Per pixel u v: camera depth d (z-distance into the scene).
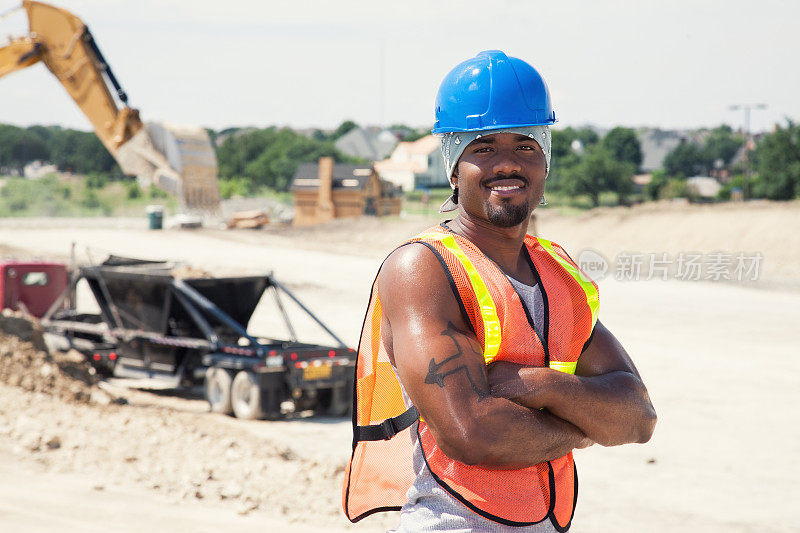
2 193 122.12
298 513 9.09
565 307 2.23
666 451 13.10
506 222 2.13
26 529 7.74
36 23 22.86
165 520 8.40
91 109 22.69
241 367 14.80
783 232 44.53
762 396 17.17
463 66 2.18
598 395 2.08
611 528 9.66
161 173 22.67
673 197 121.12
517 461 2.03
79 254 46.53
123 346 17.45
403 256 2.12
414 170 145.38
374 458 2.32
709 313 29.16
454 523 2.09
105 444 11.03
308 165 89.69
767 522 9.97
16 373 13.44
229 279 16.78
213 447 11.46
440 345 2.00
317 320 16.45
